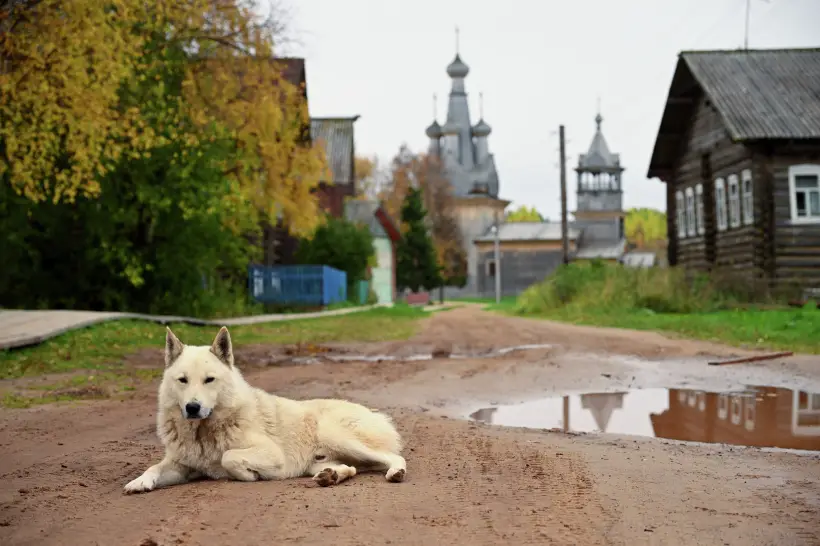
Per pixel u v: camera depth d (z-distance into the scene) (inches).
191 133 1022.4
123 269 1063.6
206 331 863.1
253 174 1155.9
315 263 1956.2
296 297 1656.0
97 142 815.1
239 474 216.5
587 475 230.7
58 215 1023.6
